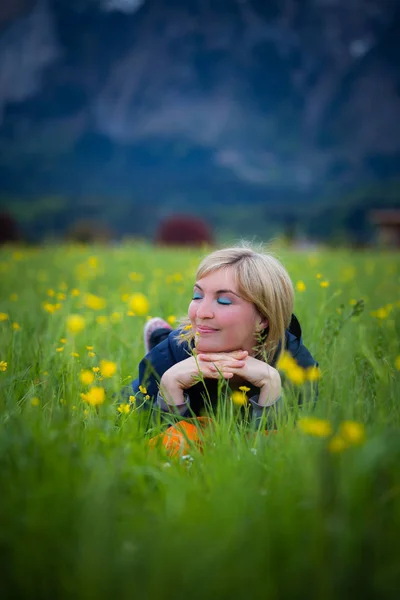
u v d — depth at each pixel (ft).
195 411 9.78
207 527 5.45
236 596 4.86
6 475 6.26
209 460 7.11
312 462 6.18
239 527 5.42
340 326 11.51
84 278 29.25
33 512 5.56
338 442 5.96
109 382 10.19
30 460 6.35
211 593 4.86
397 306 19.04
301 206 531.91
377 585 4.97
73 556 5.19
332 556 4.99
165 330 11.96
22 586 5.03
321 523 5.13
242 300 9.18
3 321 16.88
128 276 30.91
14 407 8.43
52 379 10.14
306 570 5.04
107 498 5.53
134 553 5.15
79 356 11.91
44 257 46.88
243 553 5.17
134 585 4.85
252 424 8.39
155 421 9.23
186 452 8.01
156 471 6.88
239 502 5.87
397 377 9.53
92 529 5.19
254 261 9.32
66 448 6.46
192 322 9.52
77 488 5.93
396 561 5.20
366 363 11.28
